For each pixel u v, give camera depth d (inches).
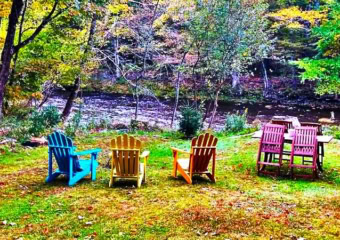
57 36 552.4
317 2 1065.5
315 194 257.8
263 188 272.4
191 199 241.9
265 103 1125.7
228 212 217.5
